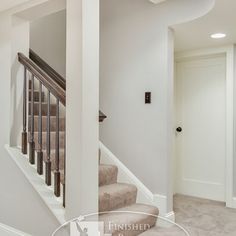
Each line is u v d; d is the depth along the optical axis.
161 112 3.00
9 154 2.63
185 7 2.81
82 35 2.02
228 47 3.66
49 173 2.40
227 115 3.69
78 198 2.03
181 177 4.27
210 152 4.01
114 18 3.43
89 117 2.08
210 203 3.79
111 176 3.17
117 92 3.39
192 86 4.18
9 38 2.70
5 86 2.73
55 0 2.36
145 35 3.14
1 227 2.68
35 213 2.36
